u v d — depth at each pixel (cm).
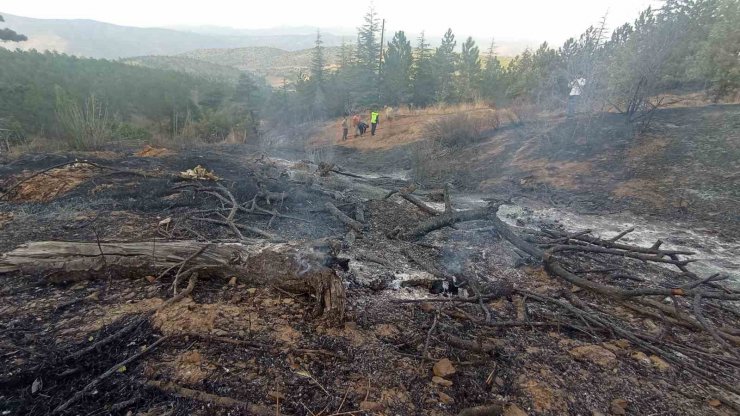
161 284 315
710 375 262
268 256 326
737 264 477
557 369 260
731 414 229
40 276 309
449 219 528
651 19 961
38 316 264
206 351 240
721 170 724
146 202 556
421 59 3019
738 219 587
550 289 388
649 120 957
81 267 310
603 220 650
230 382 216
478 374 249
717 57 1055
